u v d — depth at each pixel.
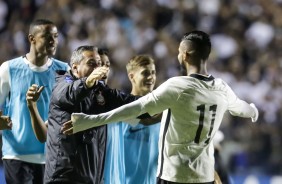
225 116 41.19
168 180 17.12
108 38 48.88
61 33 48.50
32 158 21.75
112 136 20.56
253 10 54.69
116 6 51.81
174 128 17.09
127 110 16.59
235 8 54.09
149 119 20.62
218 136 23.59
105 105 18.61
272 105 46.75
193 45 17.27
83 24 49.47
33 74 21.81
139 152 21.00
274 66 50.12
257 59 51.16
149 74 21.25
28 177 21.72
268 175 39.41
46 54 21.67
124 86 45.28
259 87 48.28
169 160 17.17
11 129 21.03
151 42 49.78
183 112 16.95
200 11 53.12
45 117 21.78
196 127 17.03
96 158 18.52
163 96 16.78
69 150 18.05
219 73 48.69
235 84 48.50
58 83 18.12
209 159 17.36
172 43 50.06
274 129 42.75
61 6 50.38
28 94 19.31
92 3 51.34
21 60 21.95
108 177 20.42
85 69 18.52
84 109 18.23
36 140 21.73
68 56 46.47
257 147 41.31
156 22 52.12
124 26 50.78
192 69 17.38
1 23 50.47
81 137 18.17
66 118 17.97
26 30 49.47
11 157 21.77
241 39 52.72
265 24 53.72
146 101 16.75
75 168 18.06
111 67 46.78
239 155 40.59
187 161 17.05
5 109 21.98
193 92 16.95
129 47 48.69
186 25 52.12
